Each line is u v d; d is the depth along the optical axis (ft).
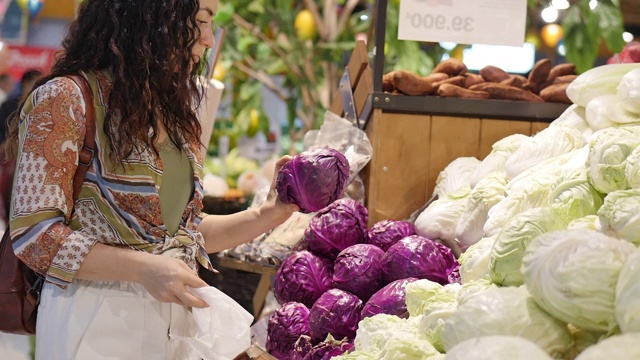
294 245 9.27
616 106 7.43
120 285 6.47
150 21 6.40
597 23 10.42
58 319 6.35
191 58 6.72
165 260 6.12
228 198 12.91
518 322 4.24
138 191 6.43
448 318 4.88
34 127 6.08
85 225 6.36
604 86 7.72
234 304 6.30
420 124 9.02
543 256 4.17
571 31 10.51
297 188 7.43
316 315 7.33
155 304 6.59
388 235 8.20
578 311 4.02
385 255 7.43
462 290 5.08
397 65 11.76
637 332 3.67
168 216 6.79
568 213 5.57
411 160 9.04
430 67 11.80
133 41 6.41
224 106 16.58
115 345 6.40
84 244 6.12
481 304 4.38
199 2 6.63
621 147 5.44
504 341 3.84
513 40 9.16
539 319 4.23
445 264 7.31
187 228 6.94
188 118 6.83
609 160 5.44
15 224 6.07
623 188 5.44
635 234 4.59
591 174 5.58
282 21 15.30
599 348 3.57
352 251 7.71
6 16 16.01
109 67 6.46
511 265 4.84
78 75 6.36
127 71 6.36
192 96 7.07
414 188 9.06
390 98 8.95
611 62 10.15
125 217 6.41
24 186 6.04
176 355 6.82
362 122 9.52
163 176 6.77
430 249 7.29
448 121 9.05
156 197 6.50
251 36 15.58
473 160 8.79
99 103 6.36
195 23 6.59
